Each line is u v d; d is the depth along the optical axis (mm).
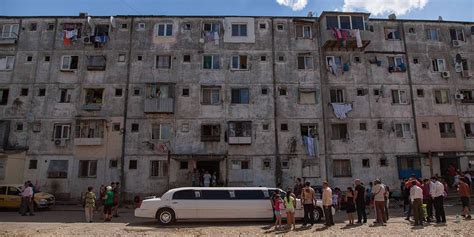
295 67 31781
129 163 29219
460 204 25125
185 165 29359
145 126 29922
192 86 30922
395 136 31250
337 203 23562
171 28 32219
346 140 30672
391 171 30438
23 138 29422
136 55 31422
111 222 18656
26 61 31062
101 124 29750
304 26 32938
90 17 31766
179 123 30094
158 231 15227
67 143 29406
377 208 16797
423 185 17641
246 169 29500
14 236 14086
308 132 30672
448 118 32188
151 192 28734
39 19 32000
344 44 31719
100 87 30578
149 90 30562
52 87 30531
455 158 31656
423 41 33875
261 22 32688
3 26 31781
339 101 31672
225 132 30125
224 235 14234
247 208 17641
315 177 29703
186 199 17703
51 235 14234
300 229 15555
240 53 31859
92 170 29125
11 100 30188
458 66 33469
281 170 29578
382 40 33312
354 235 13766
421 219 15945
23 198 21453
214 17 32562
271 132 30281
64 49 31359
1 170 28734
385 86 32219
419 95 32500
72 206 26578
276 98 31000
